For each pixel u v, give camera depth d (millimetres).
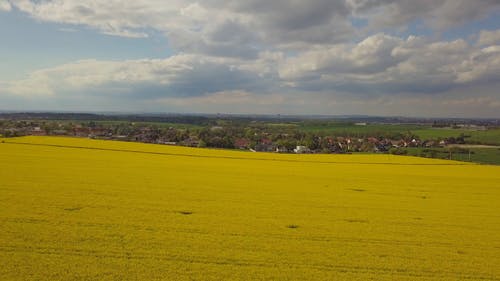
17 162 40688
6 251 14281
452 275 13539
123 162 45469
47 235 16172
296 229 18562
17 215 19109
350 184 35594
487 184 38469
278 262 14203
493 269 14094
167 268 13258
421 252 15781
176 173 37906
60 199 23344
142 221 18984
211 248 15391
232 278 12727
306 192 29922
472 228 20031
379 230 18891
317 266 13977
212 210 22031
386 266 14078
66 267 13000
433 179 41344
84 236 16234
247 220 19922
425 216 22547
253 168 46438
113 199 24000
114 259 13867
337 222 20297
